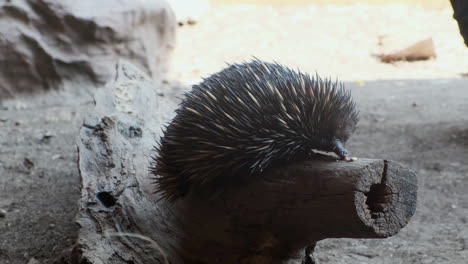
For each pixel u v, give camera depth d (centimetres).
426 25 1838
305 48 1662
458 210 694
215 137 441
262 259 469
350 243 619
